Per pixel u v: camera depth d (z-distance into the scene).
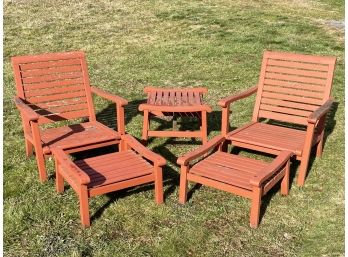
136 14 7.02
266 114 3.04
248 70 4.74
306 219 2.36
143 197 2.51
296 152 2.56
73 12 7.08
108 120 3.64
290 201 2.50
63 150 2.57
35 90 2.89
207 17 6.80
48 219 2.33
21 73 2.85
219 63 4.97
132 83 4.46
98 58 5.25
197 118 3.61
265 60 3.05
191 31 6.18
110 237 2.21
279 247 2.15
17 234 2.22
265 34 5.98
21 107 2.64
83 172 2.21
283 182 2.52
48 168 2.81
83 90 3.02
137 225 2.29
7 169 2.79
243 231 2.26
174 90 3.29
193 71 4.75
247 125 2.93
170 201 2.48
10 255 2.09
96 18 6.82
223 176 2.32
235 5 7.62
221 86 4.34
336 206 2.48
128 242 2.18
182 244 2.17
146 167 2.40
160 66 4.92
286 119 3.00
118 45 5.70
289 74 2.99
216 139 2.67
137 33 6.16
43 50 5.57
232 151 3.08
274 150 2.61
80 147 2.62
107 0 7.76
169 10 7.21
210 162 2.47
